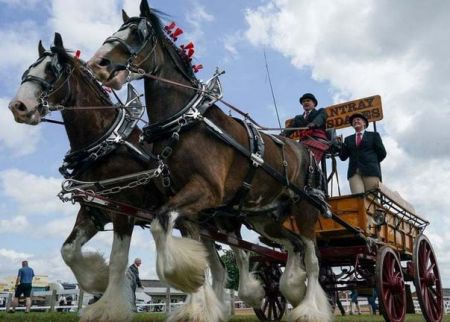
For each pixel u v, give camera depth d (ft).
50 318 30.68
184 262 15.49
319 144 26.23
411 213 30.58
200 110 17.39
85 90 20.99
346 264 28.58
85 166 20.26
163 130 17.06
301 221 22.88
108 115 21.13
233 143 17.76
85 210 21.43
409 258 31.68
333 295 29.81
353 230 24.76
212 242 23.04
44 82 19.66
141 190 20.85
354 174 29.58
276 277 30.42
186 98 17.75
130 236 20.58
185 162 16.83
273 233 23.20
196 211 16.33
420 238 28.73
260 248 23.90
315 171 23.34
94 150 20.26
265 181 19.77
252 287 25.55
